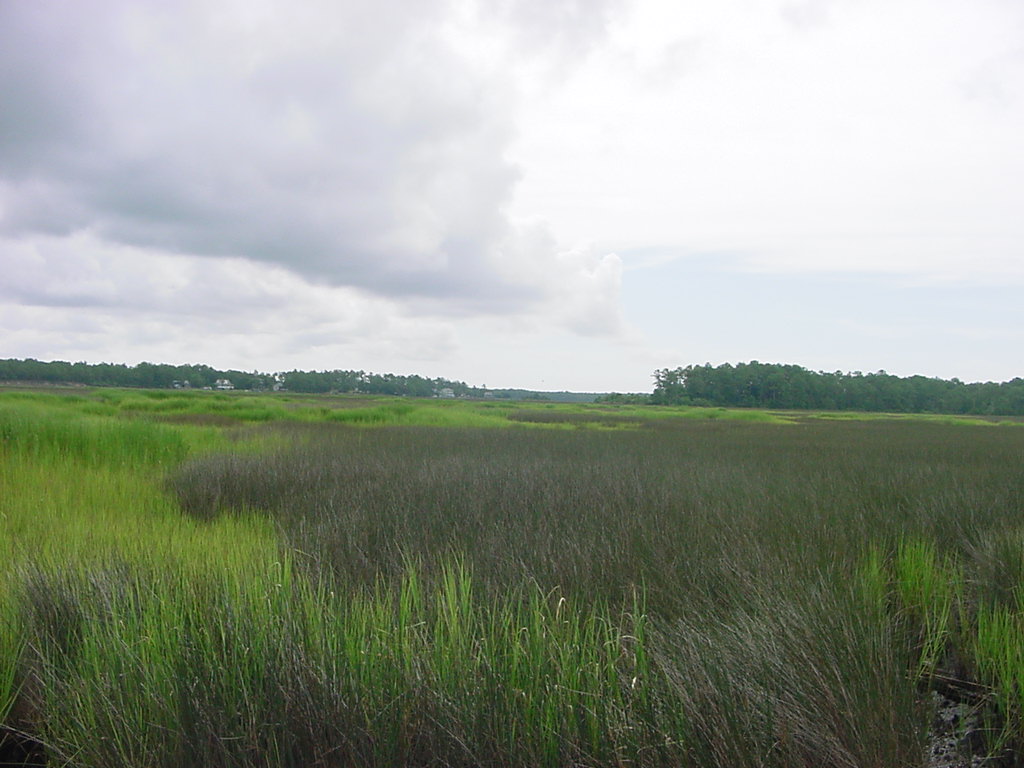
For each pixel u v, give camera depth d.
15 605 3.60
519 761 2.41
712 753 2.42
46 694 2.91
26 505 6.46
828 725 2.65
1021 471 11.51
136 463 10.37
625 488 8.36
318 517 6.70
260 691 2.63
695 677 2.84
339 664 2.78
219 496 7.96
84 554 4.54
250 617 3.12
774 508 7.04
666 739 2.45
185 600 3.35
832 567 4.58
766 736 2.53
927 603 4.36
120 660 2.87
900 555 5.10
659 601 4.14
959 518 6.66
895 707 2.77
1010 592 4.30
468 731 2.50
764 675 2.95
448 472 9.68
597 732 2.49
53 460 9.66
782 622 3.47
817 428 36.19
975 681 3.52
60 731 2.72
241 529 6.08
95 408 28.14
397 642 2.90
